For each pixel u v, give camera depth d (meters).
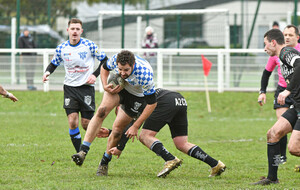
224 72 57.84
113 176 22.50
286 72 21.22
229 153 30.39
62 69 57.03
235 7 92.19
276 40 21.28
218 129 41.69
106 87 21.73
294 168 25.66
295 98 20.75
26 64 57.53
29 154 27.95
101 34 67.00
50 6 73.62
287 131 21.02
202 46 70.44
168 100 22.31
